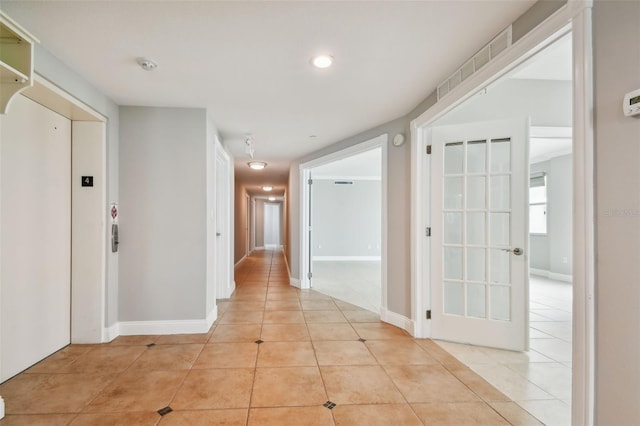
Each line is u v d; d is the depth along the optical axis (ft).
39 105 7.97
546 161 20.98
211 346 9.20
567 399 6.55
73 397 6.51
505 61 5.93
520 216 8.75
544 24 5.03
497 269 9.11
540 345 9.36
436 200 9.73
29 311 7.77
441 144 9.66
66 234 9.03
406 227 10.61
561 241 19.83
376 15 5.63
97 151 9.31
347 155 13.96
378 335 10.13
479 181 9.29
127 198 10.02
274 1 5.24
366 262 28.91
